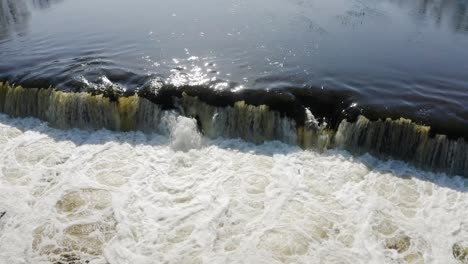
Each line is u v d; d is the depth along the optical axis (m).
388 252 9.48
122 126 13.84
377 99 13.58
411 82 15.00
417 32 21.14
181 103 13.88
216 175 11.76
